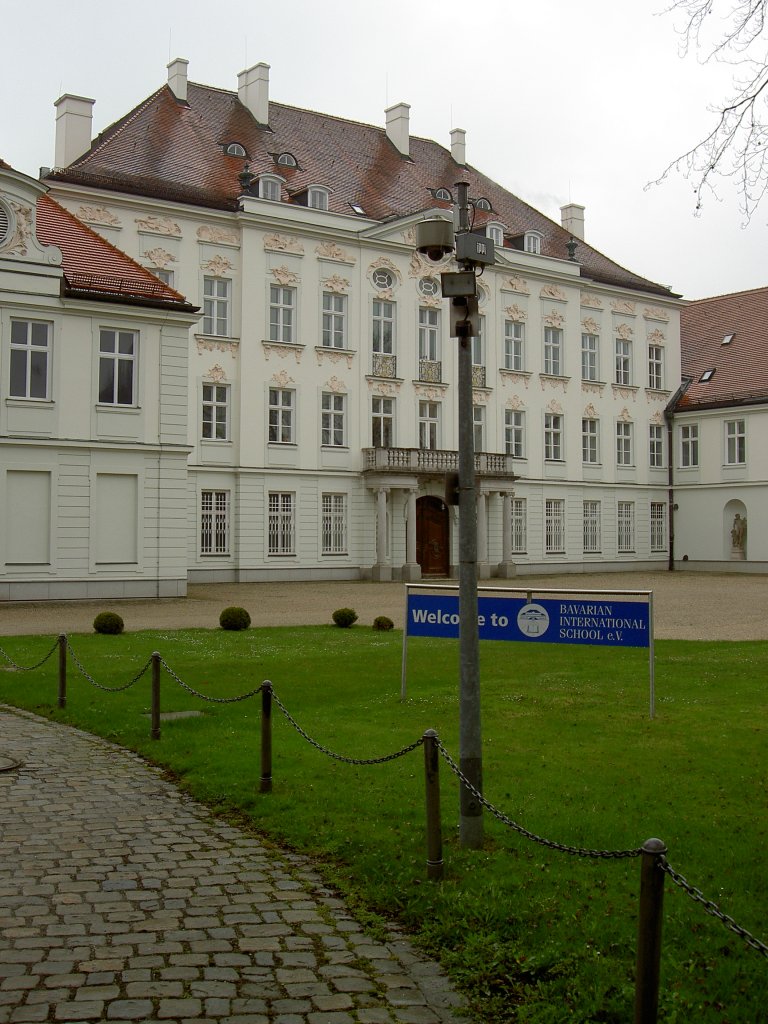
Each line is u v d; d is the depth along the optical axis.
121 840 8.50
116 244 42.84
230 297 45.91
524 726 12.56
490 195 60.16
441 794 9.52
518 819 8.61
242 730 12.55
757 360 61.25
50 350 32.81
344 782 10.00
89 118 45.91
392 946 6.43
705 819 8.60
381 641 22.59
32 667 17.45
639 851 5.20
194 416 44.69
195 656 19.48
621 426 61.28
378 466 48.53
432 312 52.62
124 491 34.09
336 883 7.45
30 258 32.38
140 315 34.09
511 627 14.19
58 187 41.28
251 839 8.55
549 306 57.44
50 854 8.12
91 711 13.91
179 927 6.66
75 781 10.45
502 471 52.47
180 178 45.62
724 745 11.46
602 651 20.45
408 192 54.78
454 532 52.97
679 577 54.53
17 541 32.28
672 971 5.77
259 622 27.91
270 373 46.59
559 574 56.84
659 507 62.97
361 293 49.62
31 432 32.41
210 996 5.70
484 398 54.28
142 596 34.34
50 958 6.15
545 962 5.95
